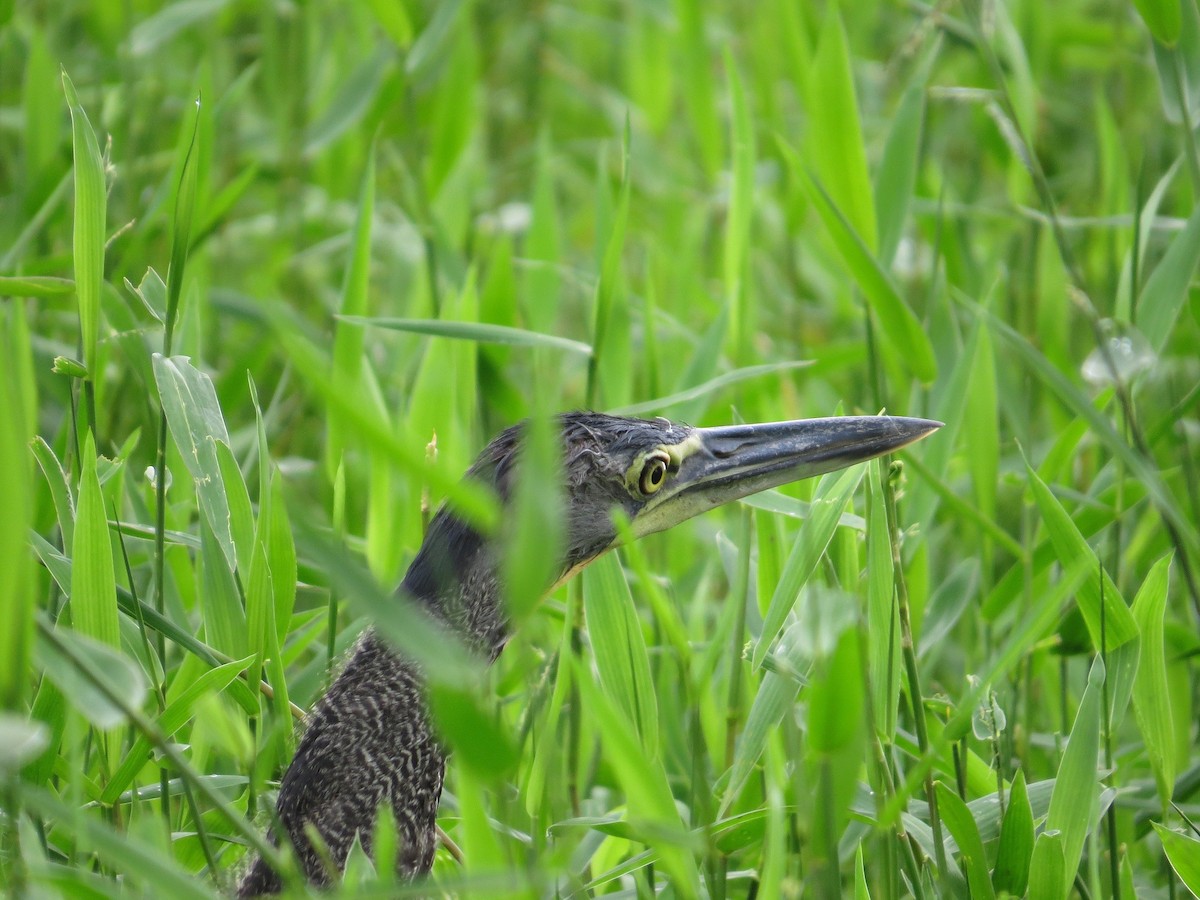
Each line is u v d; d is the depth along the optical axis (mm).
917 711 7035
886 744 6848
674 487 8008
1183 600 10344
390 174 14914
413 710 6957
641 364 12484
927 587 9203
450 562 7145
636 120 15094
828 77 9289
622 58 17719
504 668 9164
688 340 11164
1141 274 9633
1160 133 13891
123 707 4625
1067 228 13312
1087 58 15664
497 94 17266
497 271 10367
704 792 6027
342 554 4250
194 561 9297
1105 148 11734
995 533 8570
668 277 14016
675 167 15898
